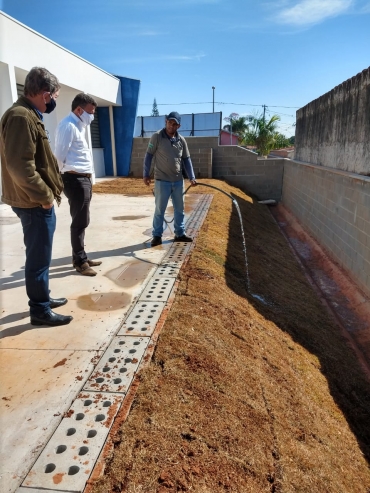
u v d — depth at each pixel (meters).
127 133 15.29
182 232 5.49
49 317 3.03
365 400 4.06
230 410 2.34
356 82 7.43
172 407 2.20
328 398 3.68
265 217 11.65
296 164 11.89
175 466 1.82
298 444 2.46
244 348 3.30
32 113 2.56
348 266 7.05
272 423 2.47
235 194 11.90
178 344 2.82
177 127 4.83
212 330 3.23
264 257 7.13
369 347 5.13
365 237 6.21
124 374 2.45
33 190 2.53
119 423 2.04
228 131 29.70
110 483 1.70
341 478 2.50
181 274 4.22
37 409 2.14
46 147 2.73
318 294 6.69
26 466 1.78
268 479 1.99
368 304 5.88
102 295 3.67
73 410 2.13
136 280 4.05
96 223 6.77
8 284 3.89
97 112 15.23
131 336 2.90
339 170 8.24
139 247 5.26
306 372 3.85
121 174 15.79
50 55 9.60
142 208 8.21
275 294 5.58
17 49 8.23
